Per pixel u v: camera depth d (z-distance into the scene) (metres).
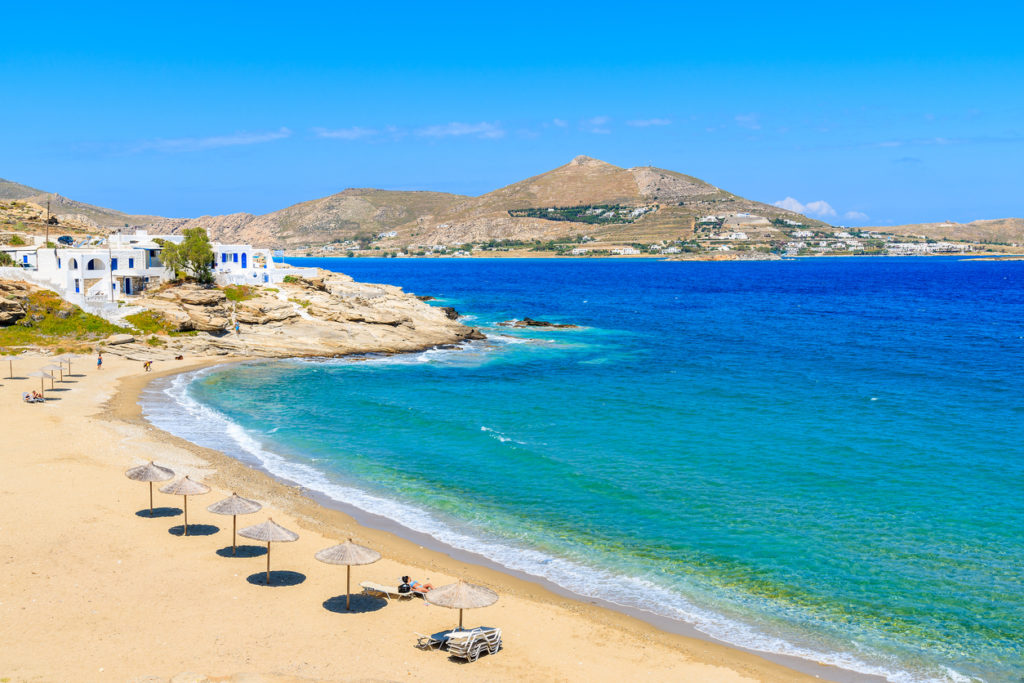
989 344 101.69
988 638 26.41
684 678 23.77
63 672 21.86
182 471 42.38
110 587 27.97
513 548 33.69
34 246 105.81
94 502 36.50
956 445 49.66
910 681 23.97
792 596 29.39
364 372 77.50
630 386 71.06
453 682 22.83
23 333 77.69
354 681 22.39
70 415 53.66
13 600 26.41
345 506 38.41
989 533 35.03
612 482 42.03
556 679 23.42
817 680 23.91
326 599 28.17
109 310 83.38
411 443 49.91
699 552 33.22
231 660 23.19
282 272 102.50
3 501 35.72
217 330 85.44
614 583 30.47
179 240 98.19
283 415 57.41
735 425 55.31
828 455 47.38
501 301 177.25
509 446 48.84
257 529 28.56
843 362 86.50
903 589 29.86
